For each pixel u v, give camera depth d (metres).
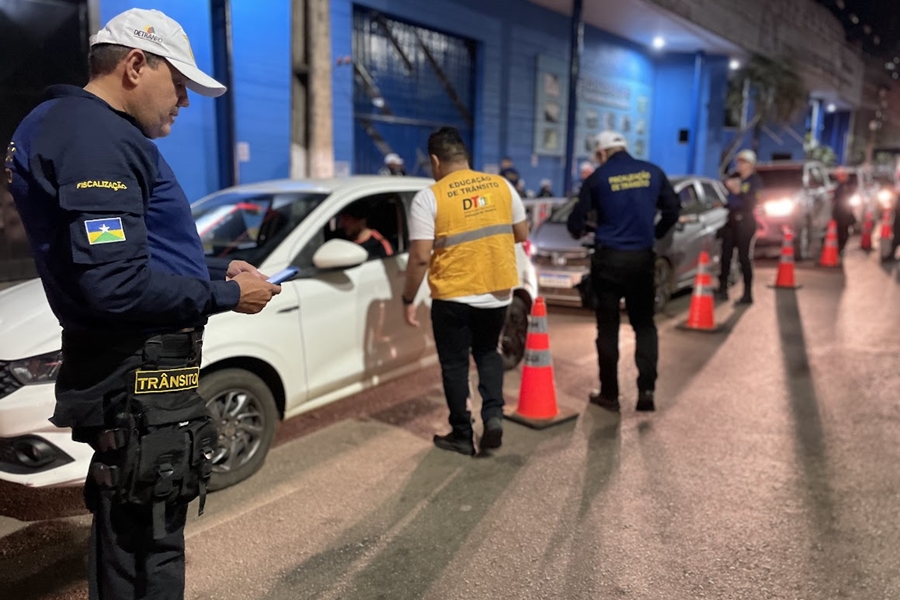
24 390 3.06
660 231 4.82
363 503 3.53
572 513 3.42
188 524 3.31
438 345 4.02
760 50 22.67
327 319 4.12
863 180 18.56
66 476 3.10
